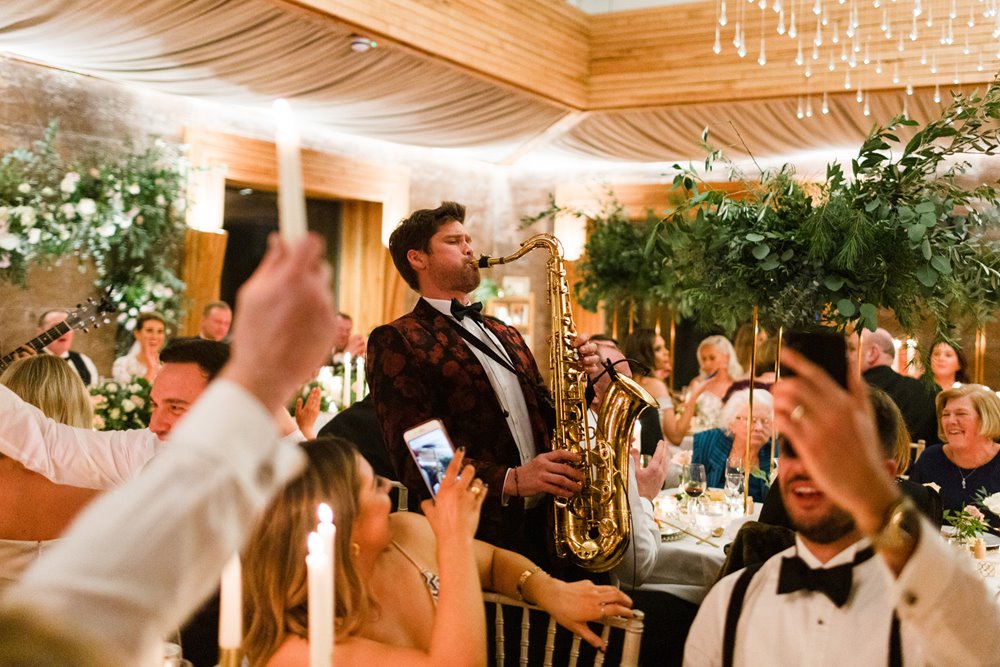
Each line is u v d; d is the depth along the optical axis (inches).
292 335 18.7
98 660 17.0
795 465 58.0
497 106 327.9
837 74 305.3
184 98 307.1
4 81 262.4
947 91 292.0
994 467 161.2
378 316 377.7
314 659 36.3
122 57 261.4
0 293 262.4
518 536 112.5
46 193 260.8
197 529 18.1
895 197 128.7
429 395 115.4
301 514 69.2
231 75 277.1
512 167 420.5
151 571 17.6
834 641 57.1
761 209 133.5
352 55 271.6
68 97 276.8
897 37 297.3
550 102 330.0
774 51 313.9
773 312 131.7
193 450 18.4
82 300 277.0
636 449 153.7
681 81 327.6
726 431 199.0
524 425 118.9
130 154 289.3
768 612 60.9
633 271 329.7
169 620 18.1
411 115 324.5
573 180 411.8
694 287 141.5
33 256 258.2
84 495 99.3
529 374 123.8
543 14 315.6
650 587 127.6
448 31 279.1
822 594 58.4
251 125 326.6
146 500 18.1
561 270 125.3
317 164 347.3
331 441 74.2
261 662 68.3
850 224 125.0
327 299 18.9
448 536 70.1
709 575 137.2
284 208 18.5
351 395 290.5
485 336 122.6
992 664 39.6
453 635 67.4
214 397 19.0
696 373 391.2
